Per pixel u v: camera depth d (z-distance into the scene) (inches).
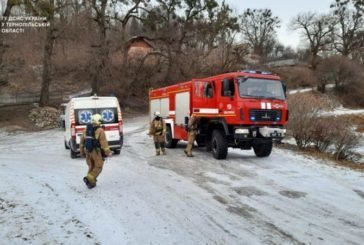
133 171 411.8
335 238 217.9
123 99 1710.1
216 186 340.8
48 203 280.7
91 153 326.3
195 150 605.6
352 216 258.5
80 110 529.0
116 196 301.7
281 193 318.0
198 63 1881.2
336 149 597.0
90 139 325.4
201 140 566.9
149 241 209.8
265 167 440.5
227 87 473.7
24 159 531.5
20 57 1437.0
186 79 1843.0
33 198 294.8
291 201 294.0
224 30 1908.2
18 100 1470.2
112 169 424.2
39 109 1255.5
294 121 653.3
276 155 542.0
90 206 273.1
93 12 1547.7
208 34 1861.5
